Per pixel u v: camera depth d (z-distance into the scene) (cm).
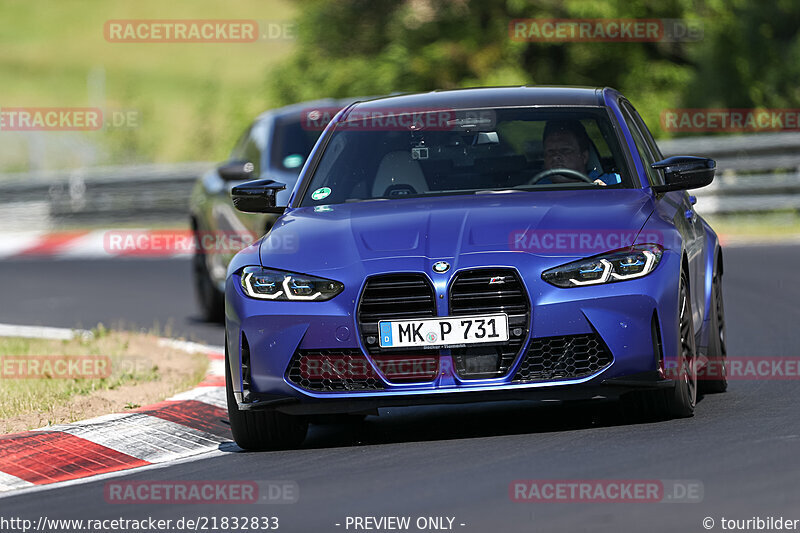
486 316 2241
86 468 2420
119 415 2678
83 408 2859
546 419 2500
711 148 7456
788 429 2208
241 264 2427
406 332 2258
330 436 2564
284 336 2309
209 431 2678
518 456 2098
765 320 3856
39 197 9100
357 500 1872
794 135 7312
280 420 2409
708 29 10538
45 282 6322
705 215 7381
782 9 10675
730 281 4806
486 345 2245
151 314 4972
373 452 2284
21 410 2847
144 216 9006
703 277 2748
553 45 10769
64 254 7819
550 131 2681
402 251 2311
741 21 10650
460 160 2667
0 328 4734
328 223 2469
